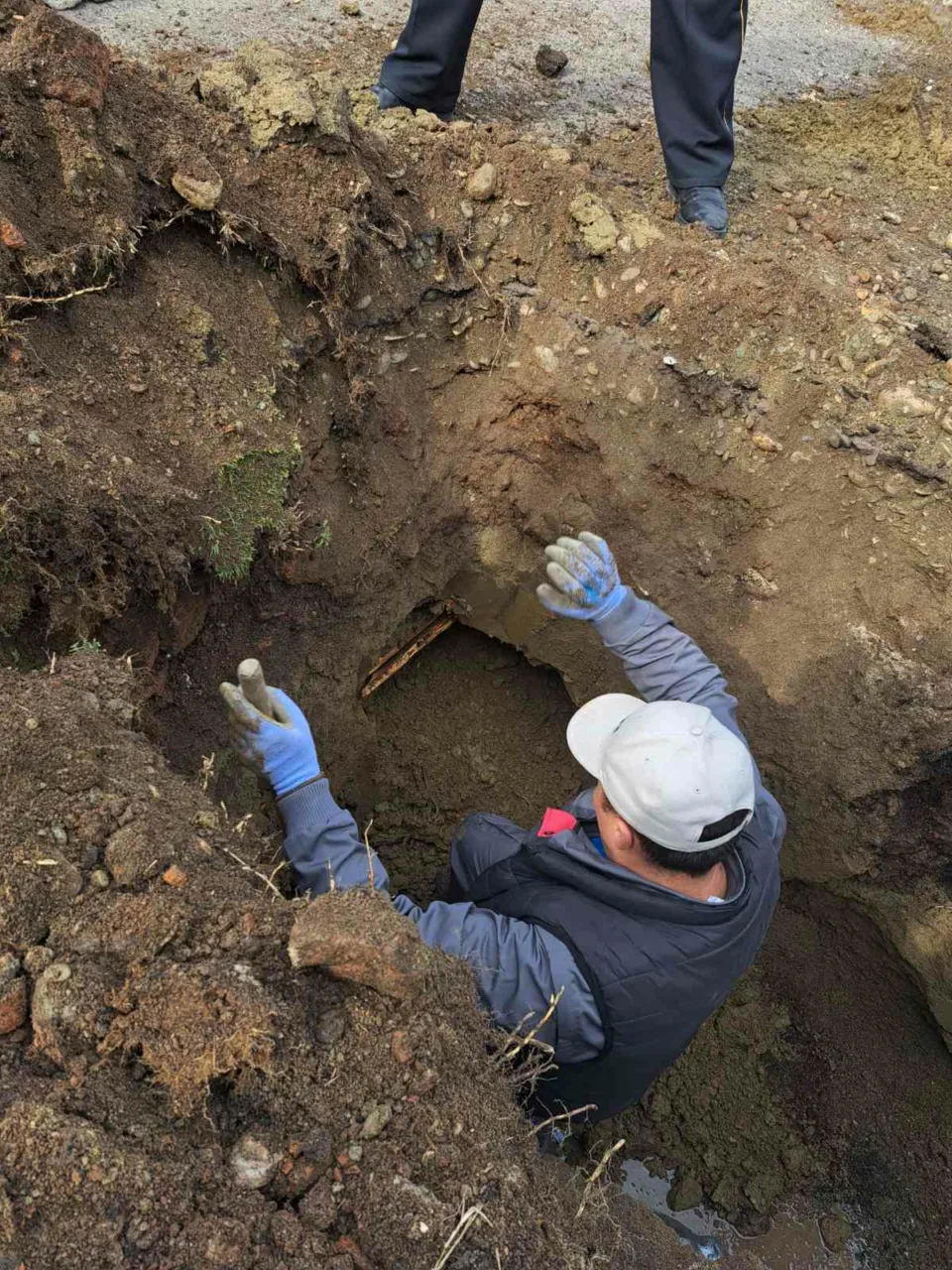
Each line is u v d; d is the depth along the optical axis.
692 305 2.79
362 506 2.70
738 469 2.79
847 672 2.74
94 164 2.13
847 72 3.98
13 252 2.02
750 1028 3.17
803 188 3.39
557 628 3.08
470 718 3.38
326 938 1.37
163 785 1.61
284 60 2.61
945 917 2.86
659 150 3.37
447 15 2.88
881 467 2.72
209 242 2.38
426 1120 1.39
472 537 3.02
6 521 1.79
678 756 1.61
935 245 3.23
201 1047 1.32
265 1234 1.25
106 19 3.45
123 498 1.97
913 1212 2.91
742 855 1.81
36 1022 1.32
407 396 2.78
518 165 2.82
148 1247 1.20
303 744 1.77
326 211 2.49
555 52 3.67
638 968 1.61
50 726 1.57
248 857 1.57
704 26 2.75
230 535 2.24
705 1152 3.04
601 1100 1.84
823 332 2.81
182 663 2.35
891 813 2.79
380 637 2.92
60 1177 1.21
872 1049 3.07
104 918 1.40
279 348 2.43
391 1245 1.30
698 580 2.90
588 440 2.81
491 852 2.04
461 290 2.79
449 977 1.50
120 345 2.18
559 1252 1.40
